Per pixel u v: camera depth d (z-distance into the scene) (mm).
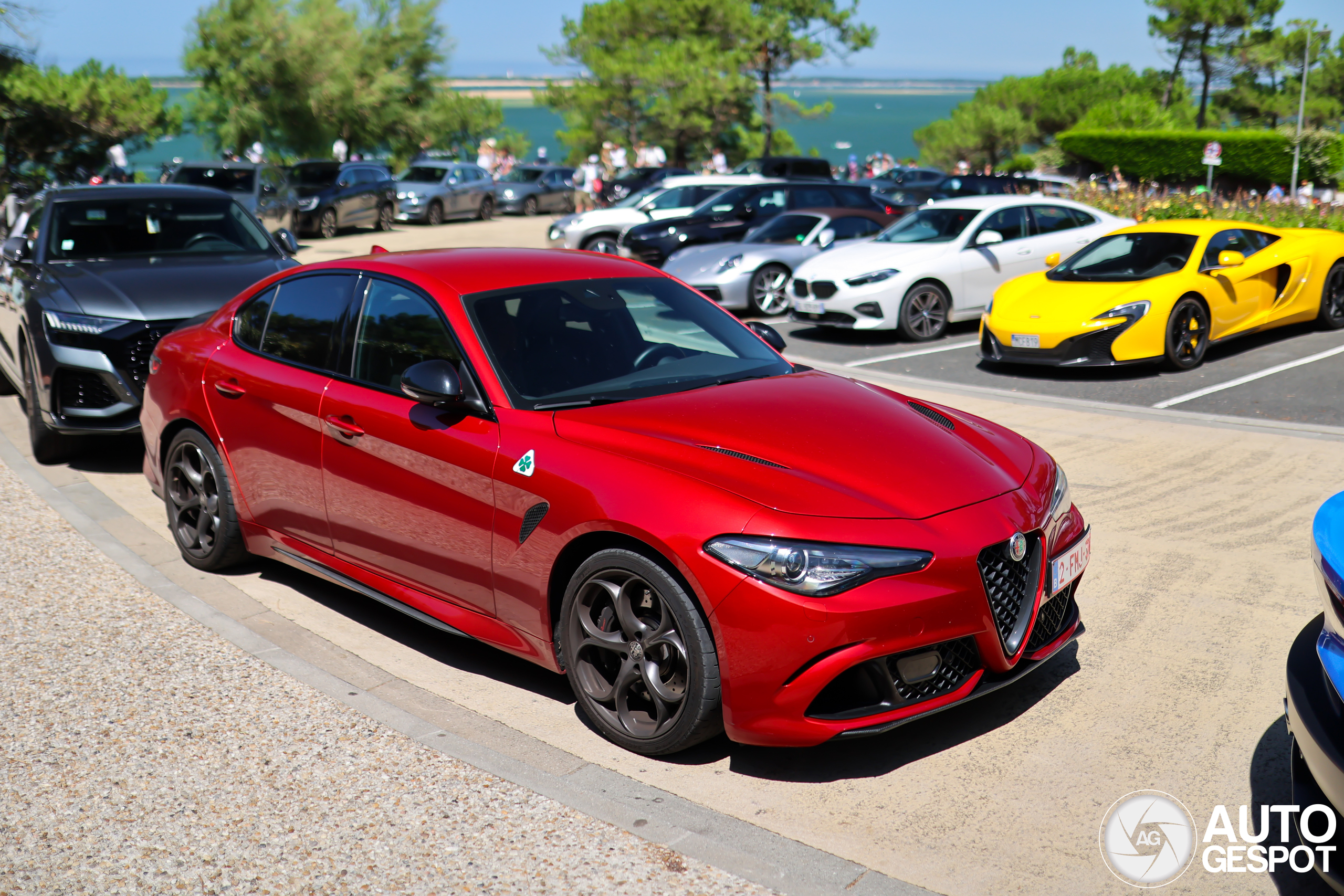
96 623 4531
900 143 168875
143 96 33656
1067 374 9625
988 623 3195
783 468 3285
